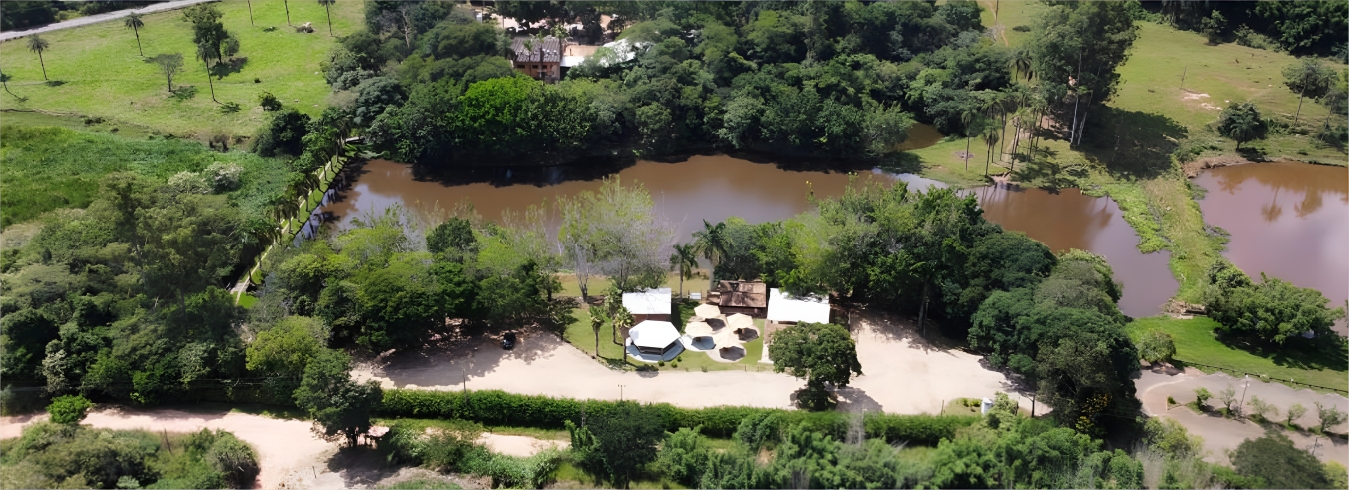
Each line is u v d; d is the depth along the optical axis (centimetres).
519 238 15125
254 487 10850
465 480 11044
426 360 13388
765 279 15012
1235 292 14312
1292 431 11875
